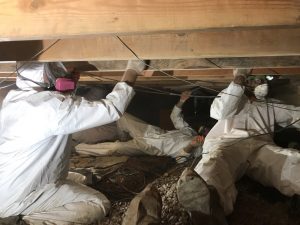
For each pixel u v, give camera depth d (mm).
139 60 2150
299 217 2154
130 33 1263
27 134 1974
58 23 1257
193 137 3645
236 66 2387
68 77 2158
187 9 1199
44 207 2189
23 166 2039
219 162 2312
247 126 2895
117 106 2014
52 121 1905
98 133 3945
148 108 5059
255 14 1169
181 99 3799
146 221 1660
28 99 1974
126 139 3926
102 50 1986
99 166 3404
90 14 1238
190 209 1820
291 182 2350
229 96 2705
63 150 2160
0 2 1269
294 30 1851
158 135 3643
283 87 3455
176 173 3104
